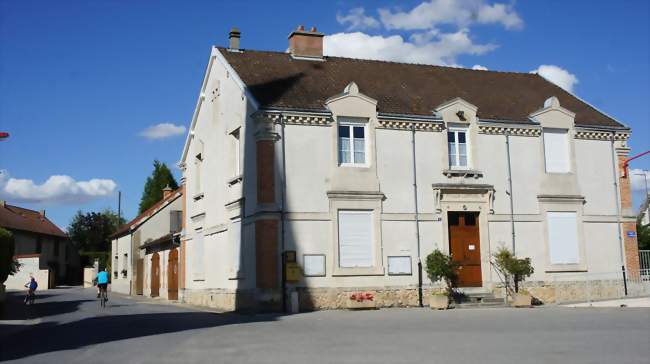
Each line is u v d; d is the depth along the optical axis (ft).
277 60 86.94
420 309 70.90
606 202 86.33
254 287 72.02
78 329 54.49
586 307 71.51
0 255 73.56
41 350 41.19
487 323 51.78
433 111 81.15
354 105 76.48
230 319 60.95
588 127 86.38
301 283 71.51
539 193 83.15
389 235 76.02
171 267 109.70
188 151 102.94
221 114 86.79
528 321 53.11
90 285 198.08
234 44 88.99
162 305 92.12
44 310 84.69
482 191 80.64
